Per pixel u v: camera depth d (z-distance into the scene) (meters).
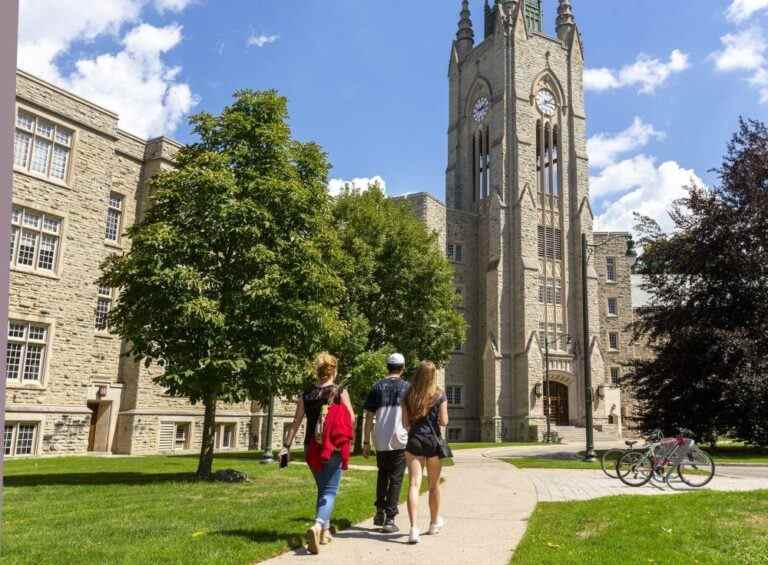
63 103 26.41
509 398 50.66
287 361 15.02
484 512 9.59
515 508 10.02
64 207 26.17
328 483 7.17
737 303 28.64
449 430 51.47
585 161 58.31
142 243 14.69
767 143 29.12
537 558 6.44
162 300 14.34
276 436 34.72
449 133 64.31
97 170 27.83
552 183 57.00
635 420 30.77
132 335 14.80
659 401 28.89
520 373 50.38
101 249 27.83
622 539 7.67
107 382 28.38
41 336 25.19
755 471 17.95
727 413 26.75
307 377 15.79
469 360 53.72
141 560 6.11
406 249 29.94
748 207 28.05
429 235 31.92
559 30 62.06
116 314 15.88
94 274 27.39
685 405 27.91
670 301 30.16
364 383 25.41
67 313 26.03
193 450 30.72
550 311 53.69
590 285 54.84
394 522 8.55
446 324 30.38
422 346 29.88
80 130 27.12
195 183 15.16
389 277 29.55
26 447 24.23
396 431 7.99
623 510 9.65
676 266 29.28
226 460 22.89
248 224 14.91
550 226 55.88
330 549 6.90
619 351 59.47
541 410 49.56
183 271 14.08
